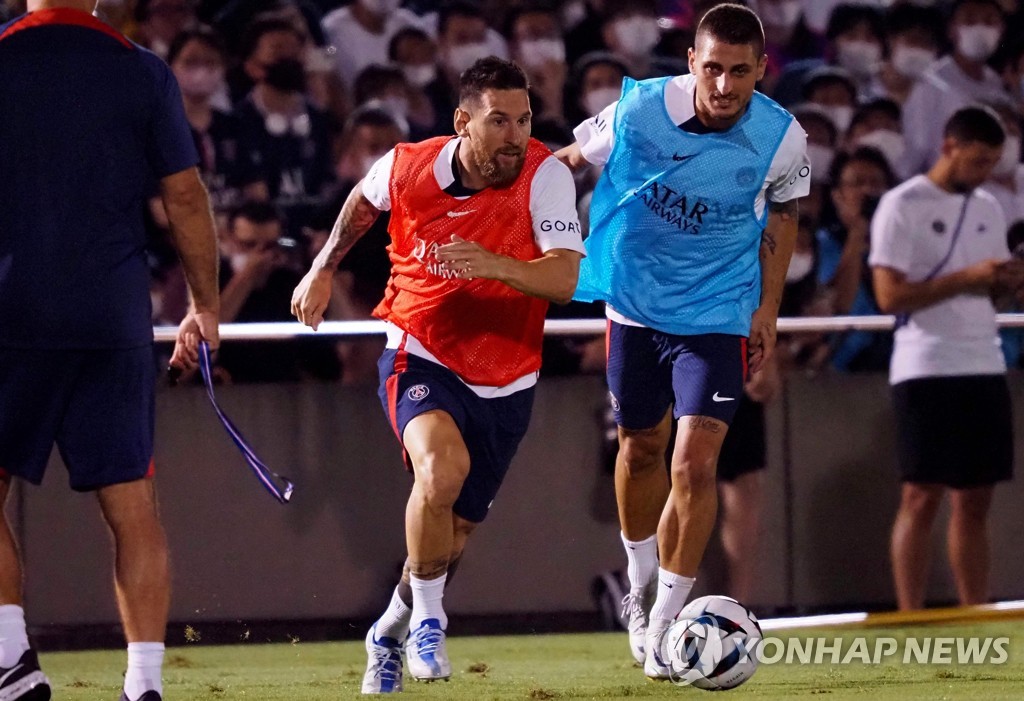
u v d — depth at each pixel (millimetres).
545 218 14195
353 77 26375
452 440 14133
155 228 23672
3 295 11664
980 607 18641
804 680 16016
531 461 22500
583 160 16578
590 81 26422
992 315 21953
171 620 21656
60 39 11727
